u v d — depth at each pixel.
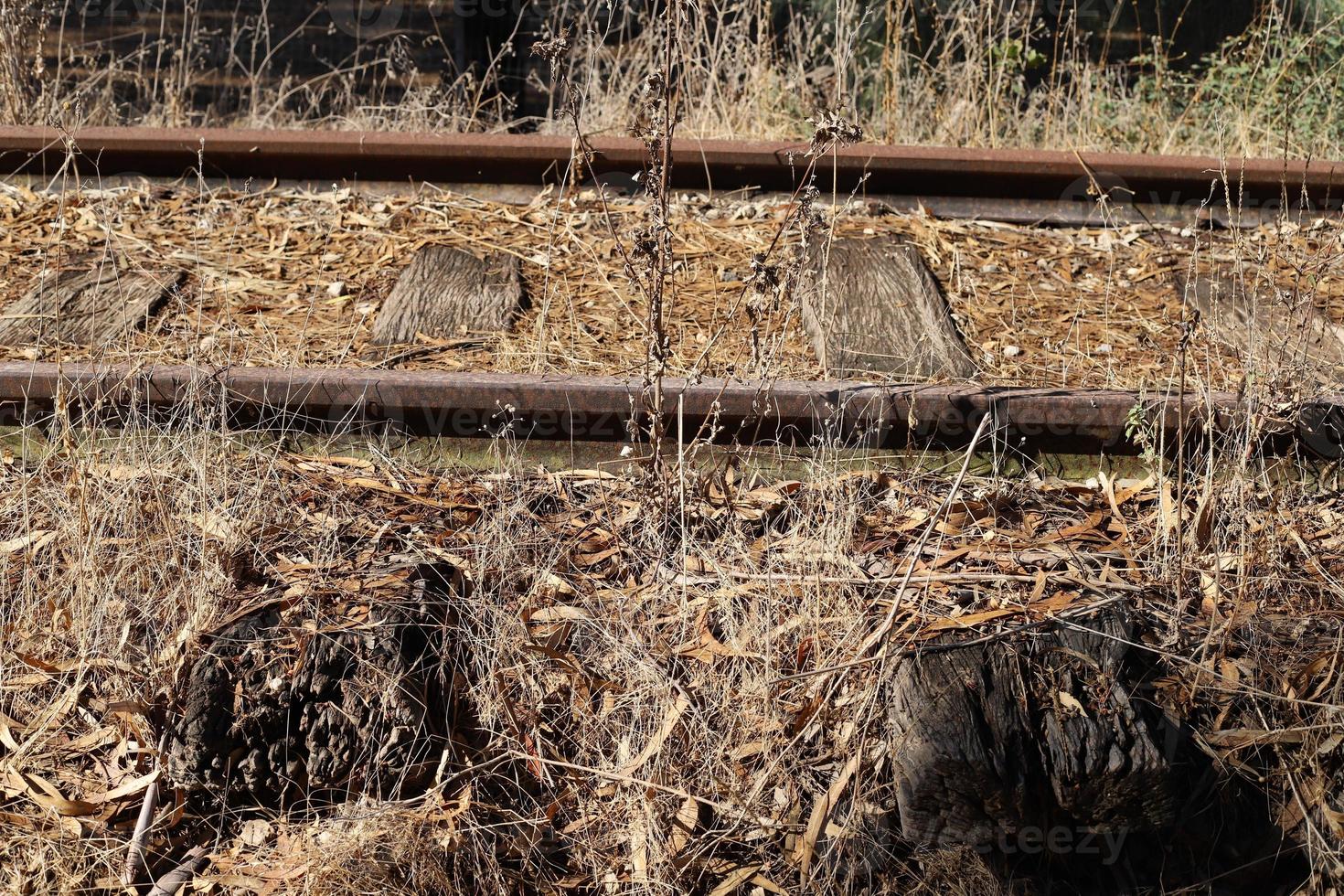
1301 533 2.95
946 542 2.91
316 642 2.52
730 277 3.97
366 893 2.43
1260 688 2.56
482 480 3.11
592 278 4.00
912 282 3.88
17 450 3.18
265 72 8.40
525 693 2.68
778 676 2.62
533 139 4.56
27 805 2.56
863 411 3.05
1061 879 2.55
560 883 2.52
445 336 3.58
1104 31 7.70
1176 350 3.59
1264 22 6.43
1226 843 2.57
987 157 4.45
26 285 3.85
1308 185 4.42
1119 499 3.08
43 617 2.80
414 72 6.78
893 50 6.20
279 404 3.11
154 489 2.99
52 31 8.49
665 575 2.85
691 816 2.55
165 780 2.55
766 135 5.52
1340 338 3.58
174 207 4.44
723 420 3.08
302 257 4.14
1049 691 2.48
